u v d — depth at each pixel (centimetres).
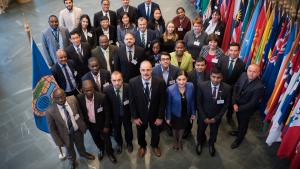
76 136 389
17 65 651
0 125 502
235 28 542
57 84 424
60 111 355
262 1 461
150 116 395
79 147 411
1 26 815
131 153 445
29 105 542
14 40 744
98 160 435
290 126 374
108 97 382
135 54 470
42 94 412
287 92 381
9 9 910
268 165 425
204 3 755
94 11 890
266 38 448
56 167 428
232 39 555
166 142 463
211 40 450
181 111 400
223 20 589
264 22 449
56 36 548
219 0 625
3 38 754
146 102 381
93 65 412
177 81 378
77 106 371
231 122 494
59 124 358
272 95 430
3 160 441
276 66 421
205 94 386
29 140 474
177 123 415
